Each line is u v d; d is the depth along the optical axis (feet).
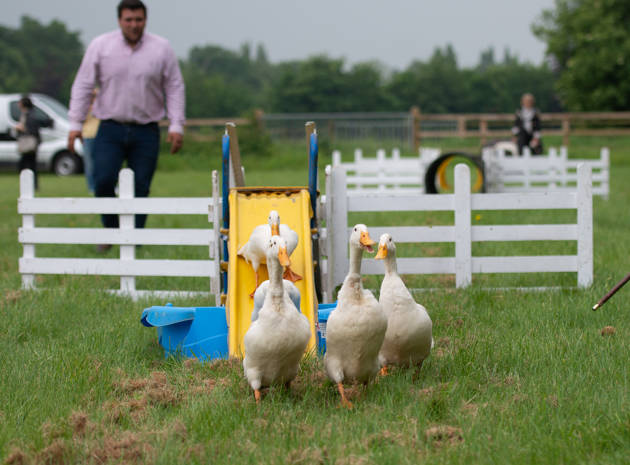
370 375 18.58
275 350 17.49
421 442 15.23
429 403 16.98
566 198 30.58
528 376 19.17
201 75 274.98
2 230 49.67
